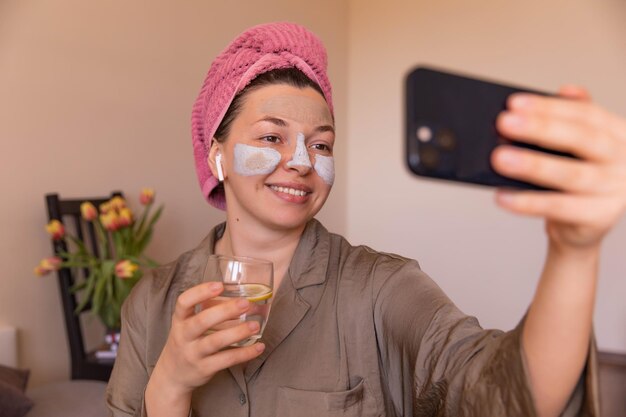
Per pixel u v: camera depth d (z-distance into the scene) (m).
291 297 0.93
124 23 2.58
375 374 0.87
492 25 3.73
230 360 0.73
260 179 0.94
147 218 2.67
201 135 1.09
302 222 0.95
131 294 1.05
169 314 1.00
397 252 4.13
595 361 0.51
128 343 1.01
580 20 3.46
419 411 0.70
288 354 0.90
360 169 4.28
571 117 0.37
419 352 0.71
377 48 4.19
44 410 1.84
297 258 0.96
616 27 3.37
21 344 2.22
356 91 4.28
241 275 0.77
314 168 0.96
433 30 3.95
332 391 0.87
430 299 0.79
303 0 3.76
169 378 0.76
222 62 1.00
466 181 0.44
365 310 0.89
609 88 3.40
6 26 2.15
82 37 2.41
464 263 3.86
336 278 0.94
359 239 4.29
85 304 2.18
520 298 3.69
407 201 4.09
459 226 3.88
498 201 0.39
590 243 0.43
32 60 2.23
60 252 2.17
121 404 0.98
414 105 0.43
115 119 2.54
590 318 0.48
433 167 0.43
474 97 0.45
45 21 2.27
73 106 2.38
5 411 1.70
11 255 2.18
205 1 2.99
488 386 0.56
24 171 2.21
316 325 0.91
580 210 0.38
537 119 0.37
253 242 0.98
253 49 0.98
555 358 0.50
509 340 0.55
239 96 0.97
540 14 3.57
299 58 0.97
